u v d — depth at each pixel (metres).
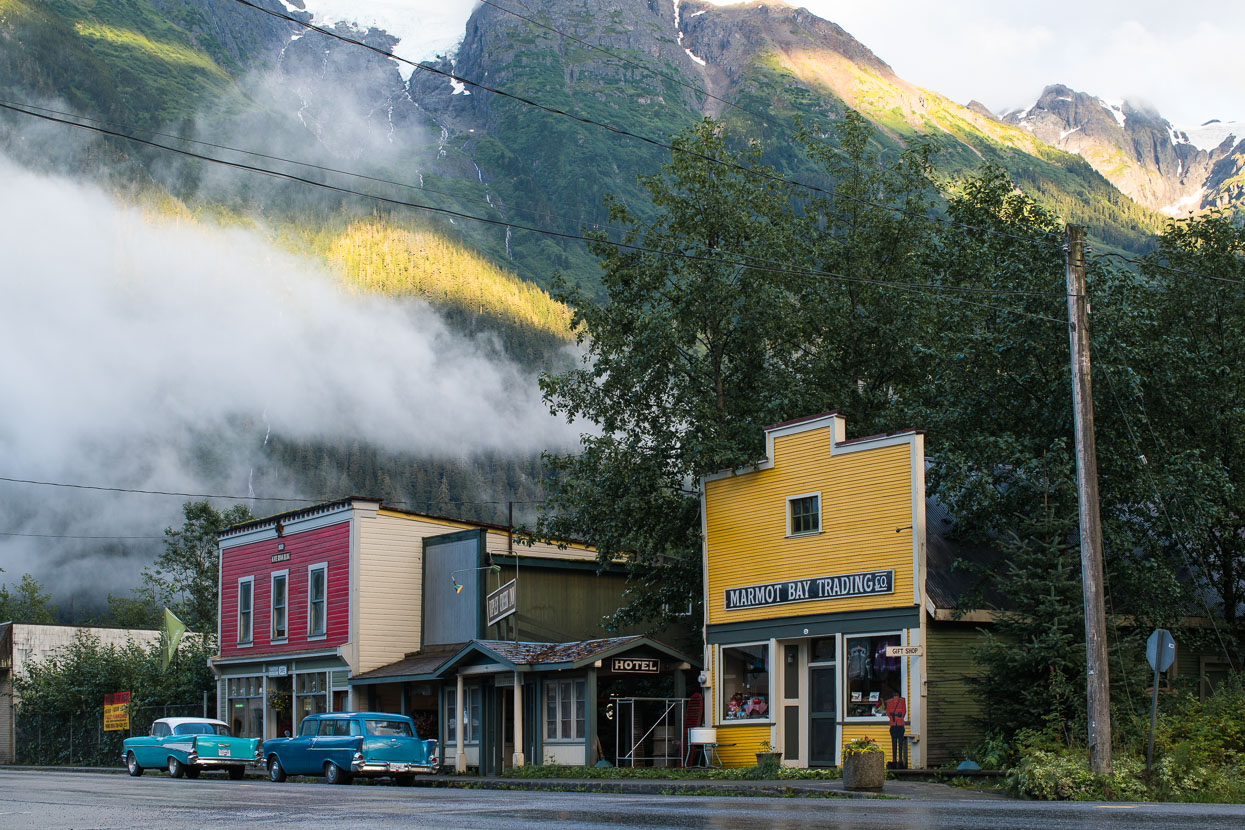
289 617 38.78
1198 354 29.80
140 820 14.56
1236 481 29.72
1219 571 30.16
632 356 33.41
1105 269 29.98
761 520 27.58
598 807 16.17
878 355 35.41
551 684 30.39
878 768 19.86
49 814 15.75
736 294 32.72
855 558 25.23
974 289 31.28
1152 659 19.20
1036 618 22.80
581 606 36.12
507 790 24.09
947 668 24.33
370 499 36.53
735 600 27.86
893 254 35.97
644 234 35.91
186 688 44.78
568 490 34.03
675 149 35.19
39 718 49.41
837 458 25.95
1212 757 20.09
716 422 33.16
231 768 31.66
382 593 36.44
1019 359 27.88
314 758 27.81
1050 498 25.81
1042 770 18.64
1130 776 18.84
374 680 34.50
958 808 15.46
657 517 33.59
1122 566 25.48
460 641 35.00
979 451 27.02
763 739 26.58
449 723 33.66
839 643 25.20
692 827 12.49
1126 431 27.27
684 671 29.91
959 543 26.81
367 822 13.73
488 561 34.69
